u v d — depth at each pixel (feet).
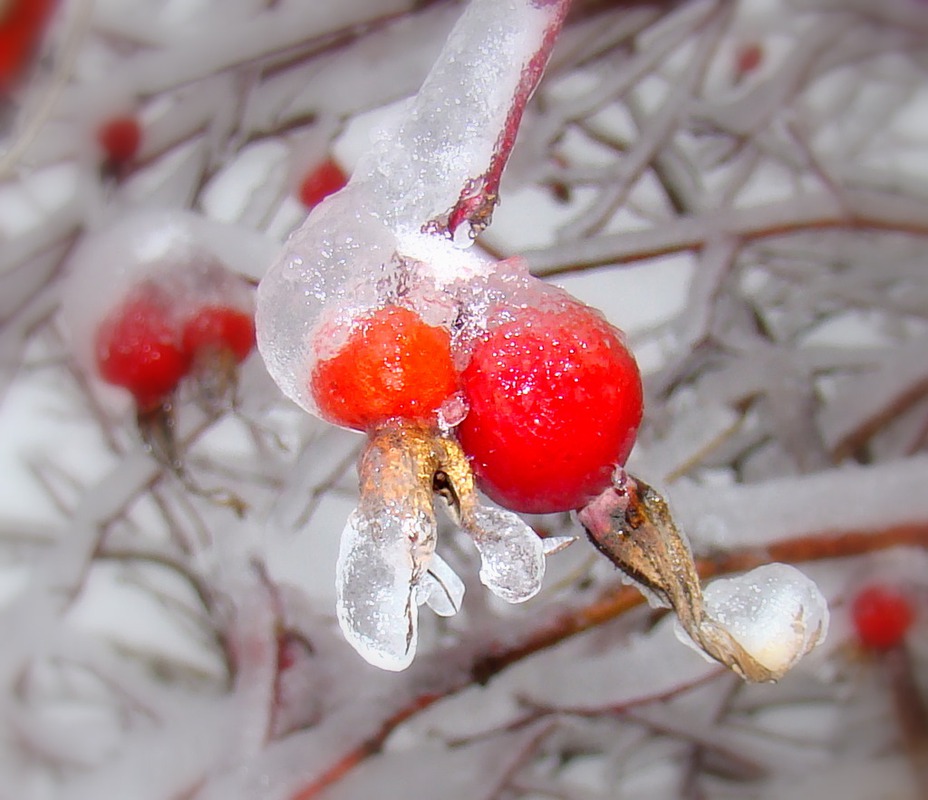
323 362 0.38
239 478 0.80
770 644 0.39
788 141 1.19
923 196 1.29
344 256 0.39
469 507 0.38
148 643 1.26
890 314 1.34
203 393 0.60
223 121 0.95
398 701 0.67
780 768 1.13
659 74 1.31
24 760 1.14
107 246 0.61
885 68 1.47
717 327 1.00
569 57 1.07
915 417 1.13
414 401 0.38
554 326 0.38
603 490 0.39
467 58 0.39
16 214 1.06
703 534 0.60
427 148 0.39
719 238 0.90
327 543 0.90
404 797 0.89
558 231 0.95
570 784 1.16
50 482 1.26
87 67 1.06
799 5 1.31
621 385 0.38
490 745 0.91
